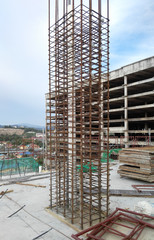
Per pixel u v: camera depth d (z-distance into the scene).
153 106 27.02
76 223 5.43
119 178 11.45
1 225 5.48
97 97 6.39
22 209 6.64
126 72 29.48
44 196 8.04
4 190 8.98
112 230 4.87
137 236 4.39
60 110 6.38
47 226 5.39
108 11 5.85
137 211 5.75
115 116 40.00
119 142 30.28
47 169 14.72
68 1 6.71
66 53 6.27
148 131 27.59
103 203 7.14
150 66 26.20
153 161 10.20
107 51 5.79
